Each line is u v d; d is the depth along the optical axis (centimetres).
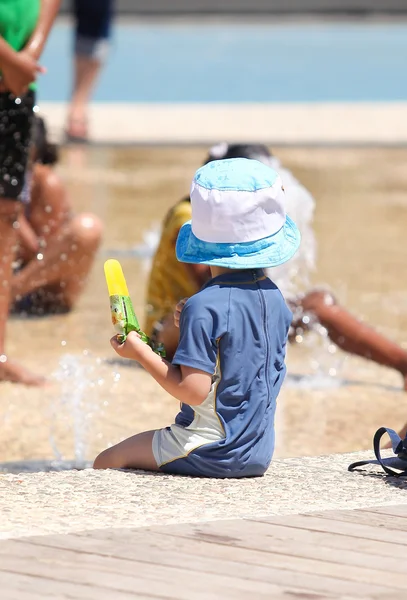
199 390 1119
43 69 1759
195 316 1119
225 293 1131
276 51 9938
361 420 1680
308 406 1752
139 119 6312
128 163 4797
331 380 1917
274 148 5288
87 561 867
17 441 1530
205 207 1146
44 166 2372
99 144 5406
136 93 8269
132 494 1062
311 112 6625
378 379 1939
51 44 10038
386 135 5744
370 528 955
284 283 1931
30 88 1786
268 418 1153
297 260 1923
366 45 10150
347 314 1928
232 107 6906
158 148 5291
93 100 7881
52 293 2361
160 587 820
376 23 10950
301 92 8375
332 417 1692
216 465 1131
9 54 1727
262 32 10675
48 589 814
